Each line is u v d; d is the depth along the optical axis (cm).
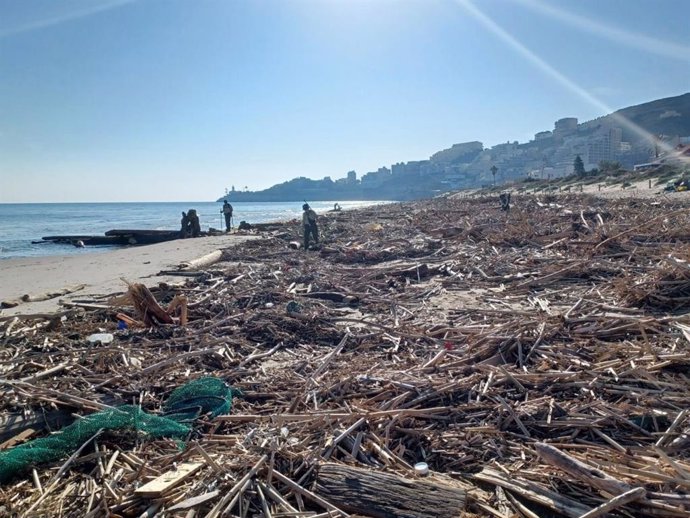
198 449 412
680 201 2655
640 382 519
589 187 6700
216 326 860
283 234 2647
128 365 675
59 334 849
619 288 912
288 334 802
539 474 379
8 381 592
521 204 3116
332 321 876
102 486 390
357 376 585
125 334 848
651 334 668
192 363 688
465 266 1295
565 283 1076
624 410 461
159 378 630
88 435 459
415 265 1332
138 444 459
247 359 691
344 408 506
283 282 1233
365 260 1611
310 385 582
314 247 2011
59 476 409
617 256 1289
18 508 372
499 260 1346
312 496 361
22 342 810
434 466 414
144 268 1717
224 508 349
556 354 612
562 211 2327
